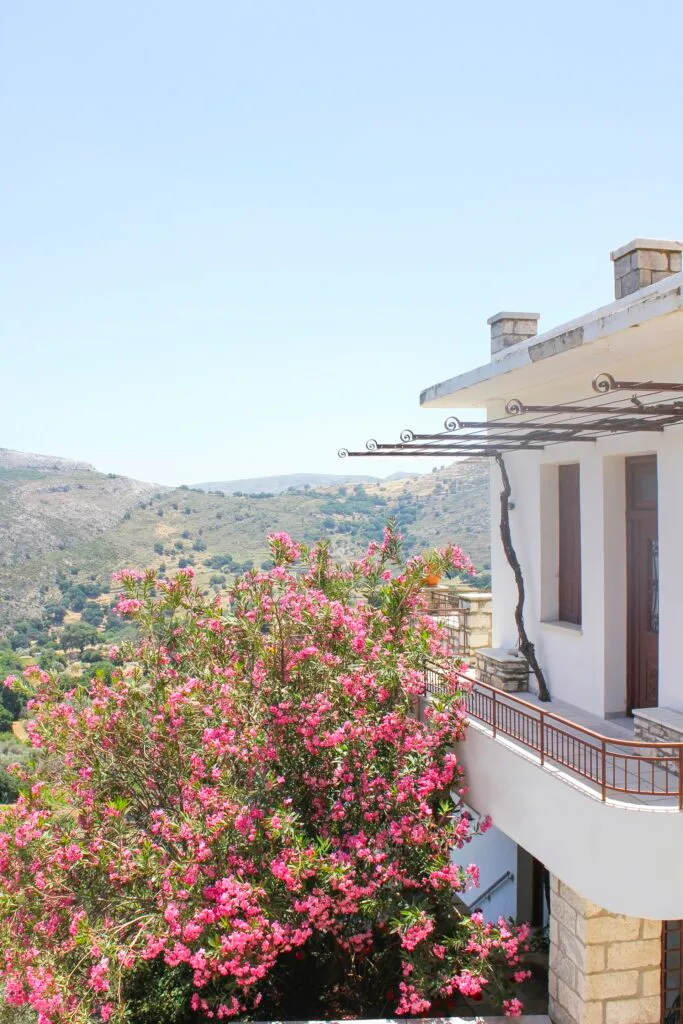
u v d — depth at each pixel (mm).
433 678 10383
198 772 9438
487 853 12969
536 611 11242
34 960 8516
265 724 9711
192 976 9516
